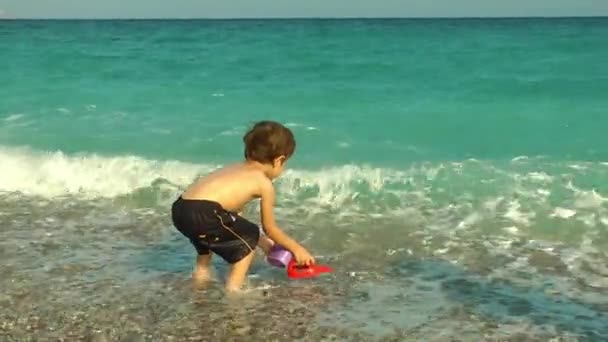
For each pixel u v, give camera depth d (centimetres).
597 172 682
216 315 389
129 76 1530
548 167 707
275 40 2419
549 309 396
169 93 1277
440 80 1399
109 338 362
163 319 385
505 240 515
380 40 2305
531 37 2316
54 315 390
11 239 530
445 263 472
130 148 827
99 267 469
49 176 712
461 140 859
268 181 422
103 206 625
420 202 611
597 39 2162
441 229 543
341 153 791
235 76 1520
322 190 649
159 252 501
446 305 403
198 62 1783
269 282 439
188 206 408
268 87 1345
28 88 1341
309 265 427
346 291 424
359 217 578
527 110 1057
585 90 1234
